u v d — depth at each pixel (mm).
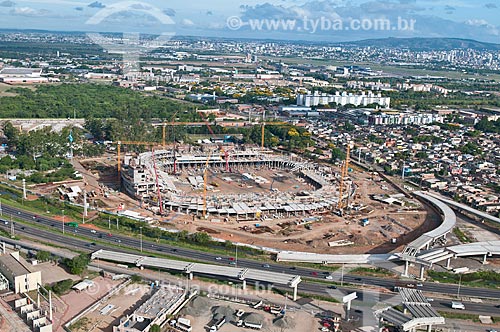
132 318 195500
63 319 194750
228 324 197250
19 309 199000
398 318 194500
